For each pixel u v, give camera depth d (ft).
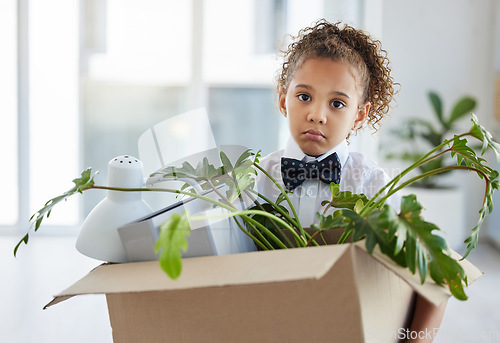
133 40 11.41
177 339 2.00
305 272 1.56
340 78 2.64
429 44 11.41
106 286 1.82
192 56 11.44
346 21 11.43
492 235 11.03
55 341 6.13
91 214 2.26
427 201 9.97
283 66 3.23
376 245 1.85
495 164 10.90
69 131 11.41
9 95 11.40
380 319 1.96
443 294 1.81
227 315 1.92
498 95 10.87
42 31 11.17
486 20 11.32
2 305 7.21
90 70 11.37
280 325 1.87
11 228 11.39
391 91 3.30
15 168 11.53
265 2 11.41
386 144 11.52
